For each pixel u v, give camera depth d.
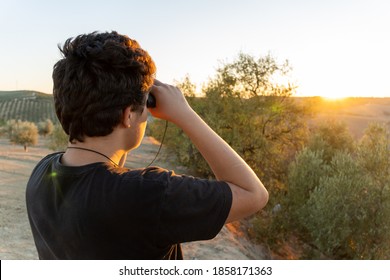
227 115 21.17
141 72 1.21
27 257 8.95
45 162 1.46
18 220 12.46
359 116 105.06
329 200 13.24
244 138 20.58
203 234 1.19
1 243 9.78
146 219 1.14
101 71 1.16
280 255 15.43
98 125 1.20
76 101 1.17
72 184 1.23
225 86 21.84
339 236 13.01
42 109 154.00
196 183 1.22
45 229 1.27
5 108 151.50
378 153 13.77
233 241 11.93
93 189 1.18
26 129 44.16
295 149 23.14
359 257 12.96
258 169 20.80
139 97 1.22
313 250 14.63
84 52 1.17
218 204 1.18
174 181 1.21
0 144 51.09
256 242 15.73
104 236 1.15
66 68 1.18
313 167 15.87
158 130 24.11
